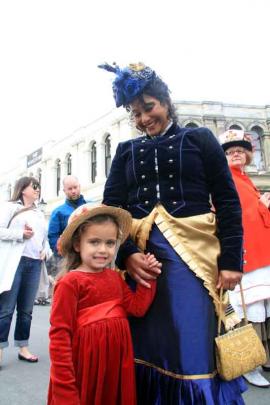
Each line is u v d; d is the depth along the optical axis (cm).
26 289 417
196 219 196
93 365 183
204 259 189
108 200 229
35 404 290
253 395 298
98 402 181
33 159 2783
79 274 197
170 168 204
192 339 176
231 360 176
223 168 206
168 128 217
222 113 2034
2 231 395
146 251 203
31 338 518
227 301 197
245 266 345
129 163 219
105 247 200
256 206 365
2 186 3212
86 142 2275
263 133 2078
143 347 193
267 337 364
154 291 193
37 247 423
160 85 210
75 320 190
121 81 206
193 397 167
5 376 357
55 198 2461
